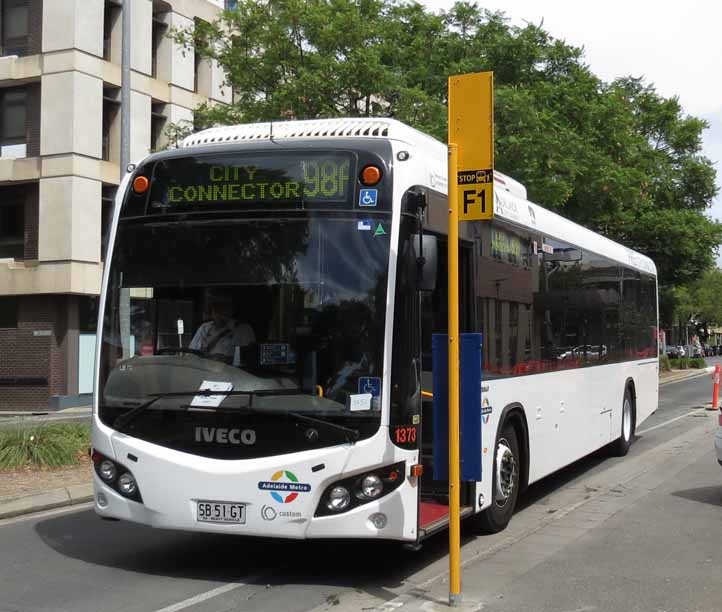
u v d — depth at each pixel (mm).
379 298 6441
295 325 6539
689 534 8508
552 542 8227
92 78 30516
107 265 7188
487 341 8391
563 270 11125
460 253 8031
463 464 6227
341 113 20281
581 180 23109
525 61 23438
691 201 35875
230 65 20688
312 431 6340
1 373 31234
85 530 8977
